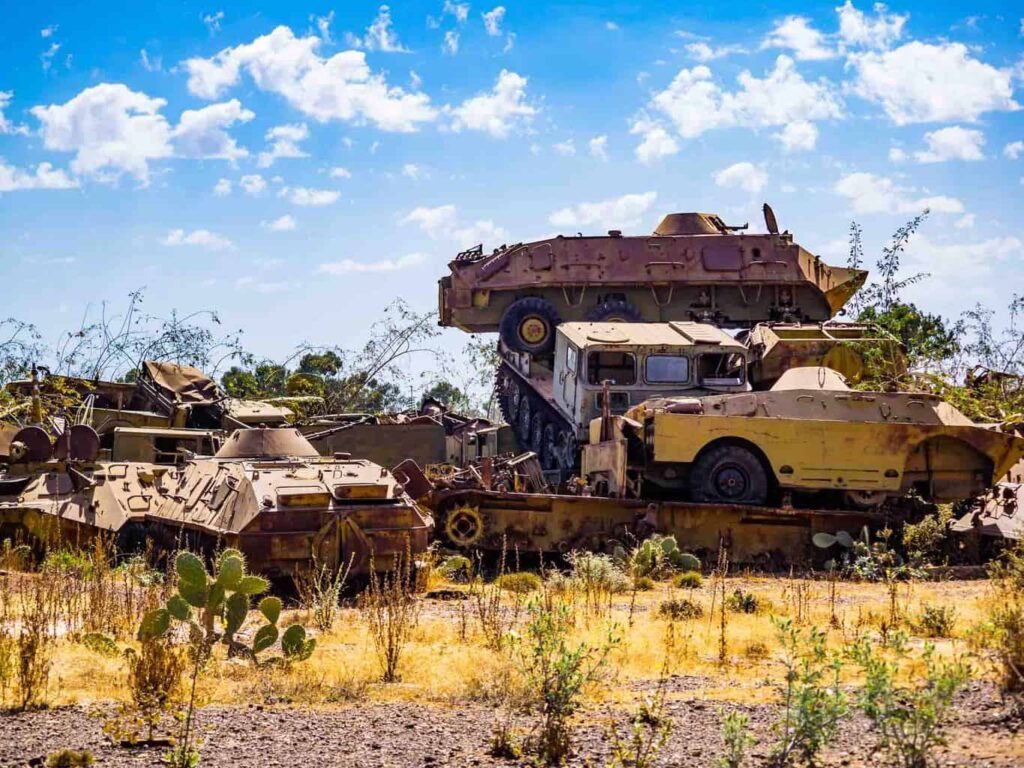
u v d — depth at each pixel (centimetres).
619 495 2102
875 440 2069
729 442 2089
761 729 870
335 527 1642
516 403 3419
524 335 3466
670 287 3559
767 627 1340
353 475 1734
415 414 3444
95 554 1703
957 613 1371
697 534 2100
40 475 1984
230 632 1147
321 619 1380
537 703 954
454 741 865
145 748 840
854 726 849
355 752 835
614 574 1769
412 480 2067
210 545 1695
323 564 1627
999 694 912
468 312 3553
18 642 1053
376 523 1669
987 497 2114
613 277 3522
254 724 913
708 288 3588
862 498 2086
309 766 801
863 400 2100
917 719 747
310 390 4206
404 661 1141
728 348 2534
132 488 1916
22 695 974
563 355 2755
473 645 1234
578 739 862
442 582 1819
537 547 2088
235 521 1650
